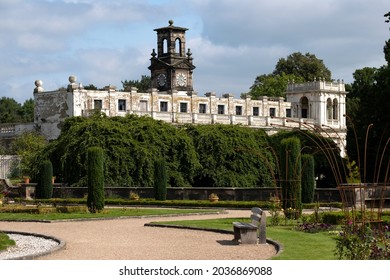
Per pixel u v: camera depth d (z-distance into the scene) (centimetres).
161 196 5966
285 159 3991
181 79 12375
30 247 2731
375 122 7188
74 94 10194
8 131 11225
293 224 3659
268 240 2900
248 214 4653
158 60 12381
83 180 7006
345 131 12681
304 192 5212
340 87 12850
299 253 2506
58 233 3372
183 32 12488
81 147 7200
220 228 3416
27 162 8662
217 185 7981
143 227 3675
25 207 4972
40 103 10762
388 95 7081
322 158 8125
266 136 8581
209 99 11775
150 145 7569
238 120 11588
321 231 3250
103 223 3956
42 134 10669
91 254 2572
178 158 7850
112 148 7262
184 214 4569
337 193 5412
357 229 2842
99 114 7919
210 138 8175
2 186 6706
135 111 10544
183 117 10962
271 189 5769
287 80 15488
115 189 6381
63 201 6050
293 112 12875
